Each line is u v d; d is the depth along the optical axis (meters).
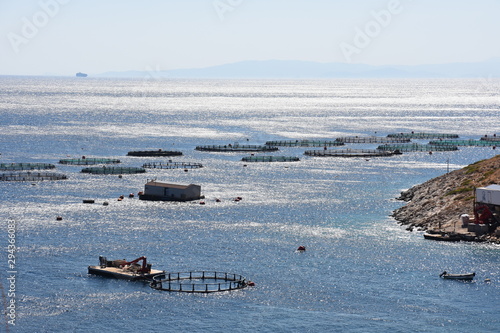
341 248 118.12
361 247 118.56
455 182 153.50
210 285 99.38
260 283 100.38
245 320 87.25
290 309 90.69
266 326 85.50
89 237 125.56
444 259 110.19
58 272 104.69
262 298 94.44
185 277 102.81
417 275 103.00
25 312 89.00
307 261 110.62
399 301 93.12
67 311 89.75
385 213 148.50
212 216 145.00
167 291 96.88
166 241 123.25
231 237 126.44
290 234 128.62
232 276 103.50
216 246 119.88
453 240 121.25
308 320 87.12
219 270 106.25
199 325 85.81
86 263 109.44
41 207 152.50
